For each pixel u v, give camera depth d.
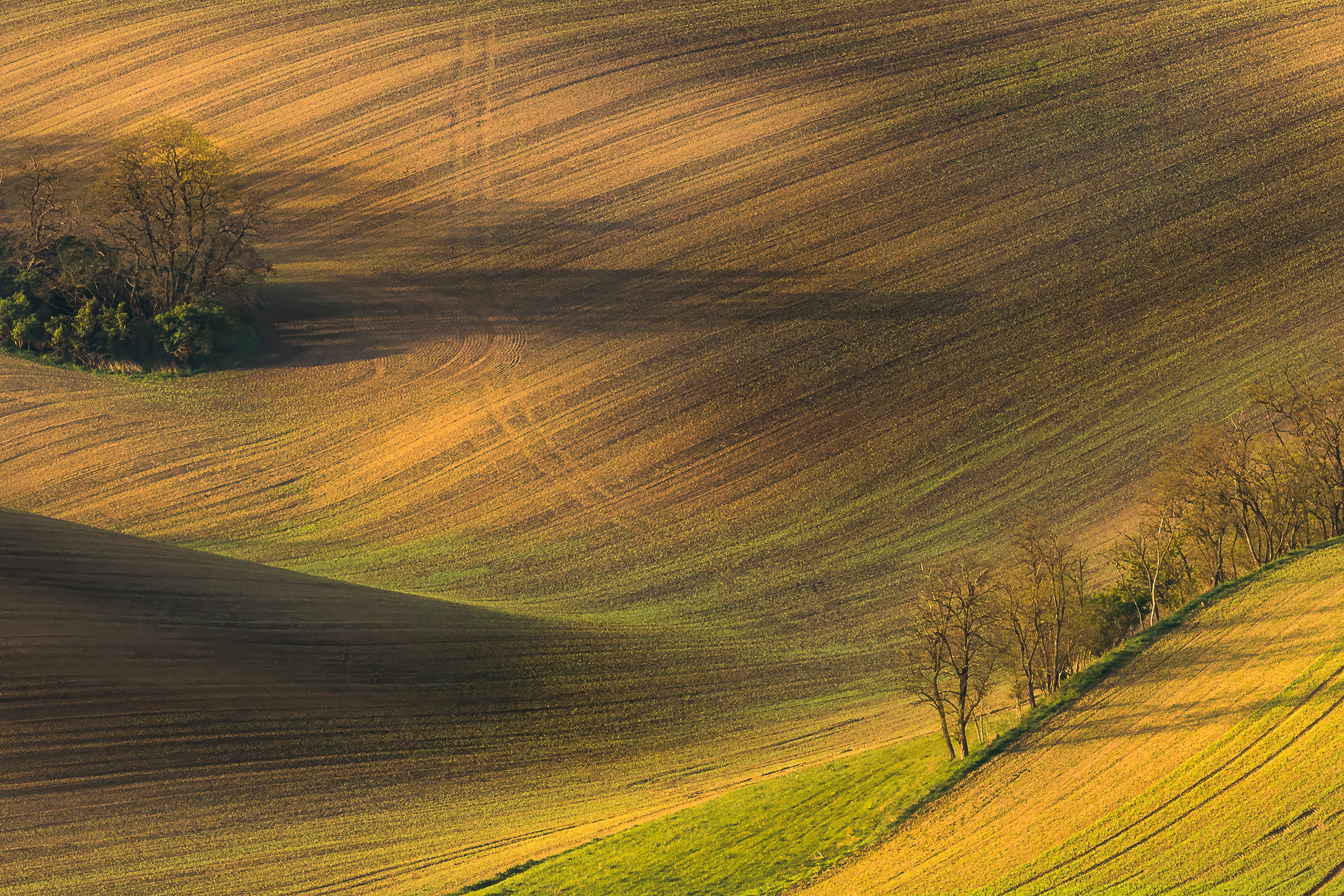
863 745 132.38
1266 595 129.38
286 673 136.00
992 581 126.12
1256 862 87.62
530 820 116.94
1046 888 89.38
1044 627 125.38
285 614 148.75
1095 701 116.25
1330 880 83.81
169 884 102.75
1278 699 109.06
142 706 124.94
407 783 122.31
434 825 115.06
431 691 139.25
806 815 110.00
